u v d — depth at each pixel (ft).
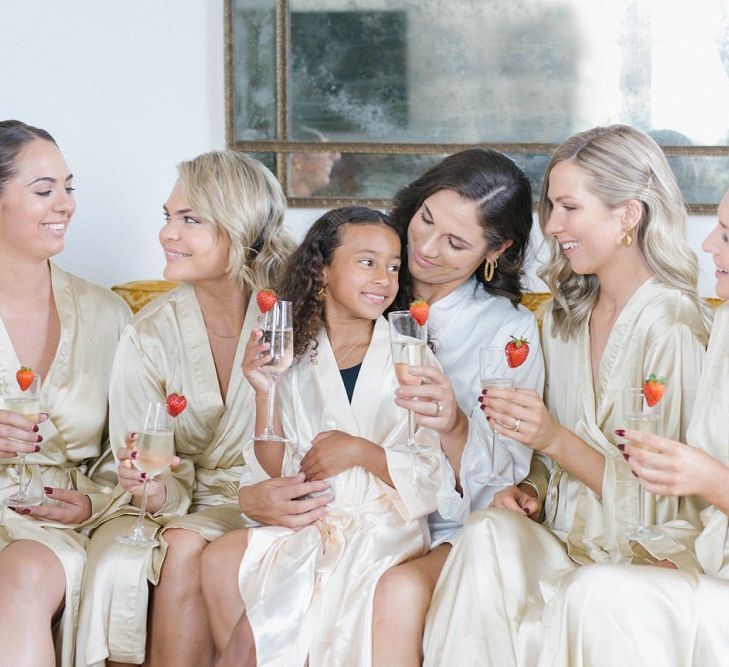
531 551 6.56
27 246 7.89
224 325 8.25
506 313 8.09
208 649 7.14
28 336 8.09
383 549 6.86
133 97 10.89
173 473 8.04
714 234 6.66
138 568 7.01
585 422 7.29
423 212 7.84
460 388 8.00
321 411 7.42
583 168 7.22
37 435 7.25
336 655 6.50
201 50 10.85
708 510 6.60
